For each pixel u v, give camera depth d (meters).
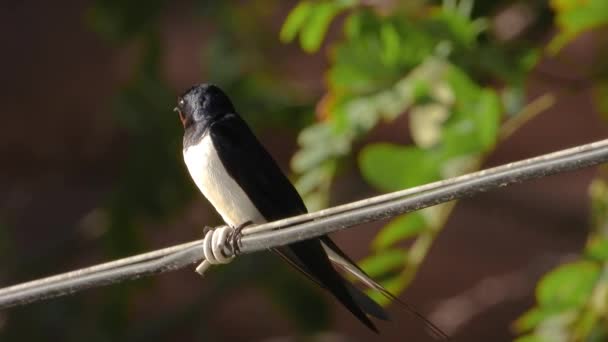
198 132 8.47
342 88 10.40
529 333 11.46
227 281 14.89
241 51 14.19
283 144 19.73
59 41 21.55
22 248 20.70
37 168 21.73
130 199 14.16
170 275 20.44
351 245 20.78
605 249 9.76
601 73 10.49
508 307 20.05
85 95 21.42
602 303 9.80
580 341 9.93
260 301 20.88
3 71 21.53
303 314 14.60
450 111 9.93
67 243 16.33
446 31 9.91
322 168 10.62
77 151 21.53
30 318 15.20
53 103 21.47
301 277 14.56
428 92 10.05
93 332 15.07
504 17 11.75
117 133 21.23
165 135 14.14
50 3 21.80
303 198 10.64
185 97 8.62
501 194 18.44
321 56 19.70
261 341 20.81
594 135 20.91
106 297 14.98
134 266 7.03
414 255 9.44
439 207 9.42
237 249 6.96
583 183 19.02
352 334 21.08
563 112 20.89
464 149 9.68
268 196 8.35
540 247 20.88
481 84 10.38
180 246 7.05
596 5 9.68
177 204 14.25
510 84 9.92
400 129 20.09
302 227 6.66
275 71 14.23
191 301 15.42
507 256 20.98
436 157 9.68
